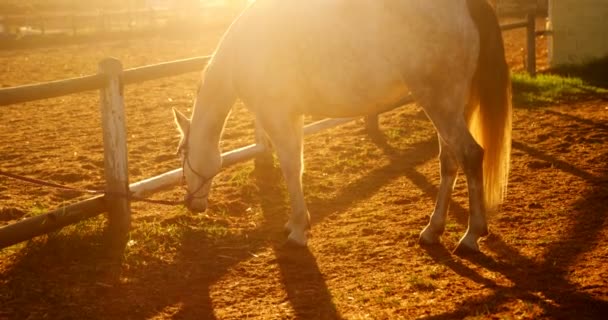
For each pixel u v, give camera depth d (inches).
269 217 254.7
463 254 206.8
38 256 214.8
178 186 293.0
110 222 233.1
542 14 1032.8
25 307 182.9
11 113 474.6
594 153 313.4
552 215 236.4
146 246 223.1
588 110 404.5
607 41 558.3
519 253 205.8
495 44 199.5
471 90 204.4
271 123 214.5
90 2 1606.8
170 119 442.3
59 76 666.2
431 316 167.6
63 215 219.6
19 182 303.7
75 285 196.4
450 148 202.2
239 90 218.1
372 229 233.6
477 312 166.9
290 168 217.9
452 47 195.2
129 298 188.2
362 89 201.2
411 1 195.3
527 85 479.5
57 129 419.5
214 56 222.4
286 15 207.8
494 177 201.8
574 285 180.7
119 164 230.5
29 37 1047.6
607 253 201.2
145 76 243.1
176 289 193.9
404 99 380.2
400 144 352.2
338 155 335.9
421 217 242.5
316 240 228.2
